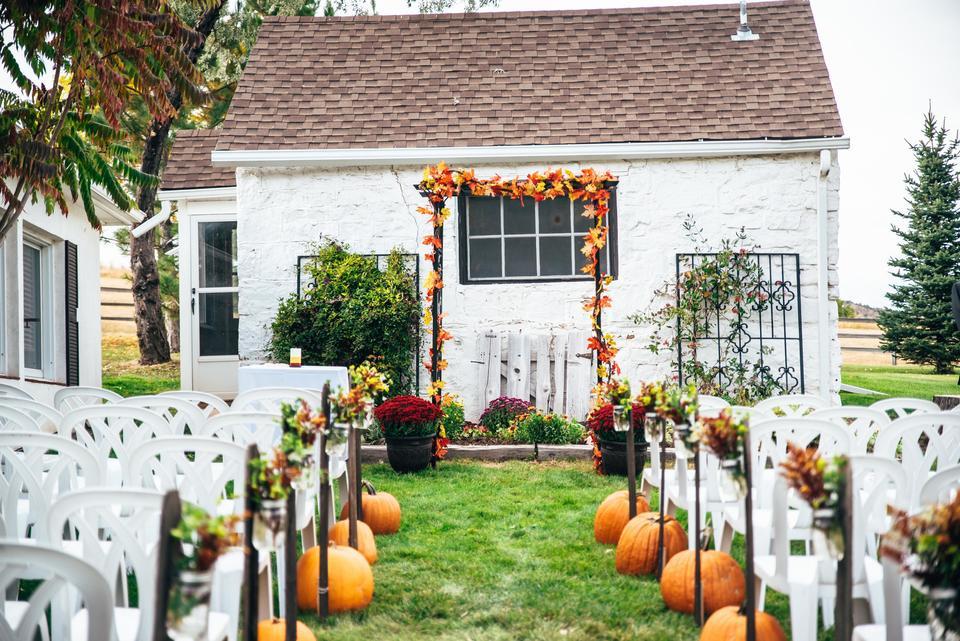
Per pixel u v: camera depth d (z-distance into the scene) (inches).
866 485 195.5
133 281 658.2
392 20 452.1
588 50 429.7
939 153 882.1
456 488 275.7
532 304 375.9
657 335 373.1
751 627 126.8
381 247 383.9
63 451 142.9
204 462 155.6
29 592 180.4
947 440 178.2
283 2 595.2
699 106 394.3
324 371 282.4
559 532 224.8
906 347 859.4
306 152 379.2
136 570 112.7
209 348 456.4
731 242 376.2
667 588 167.2
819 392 370.3
